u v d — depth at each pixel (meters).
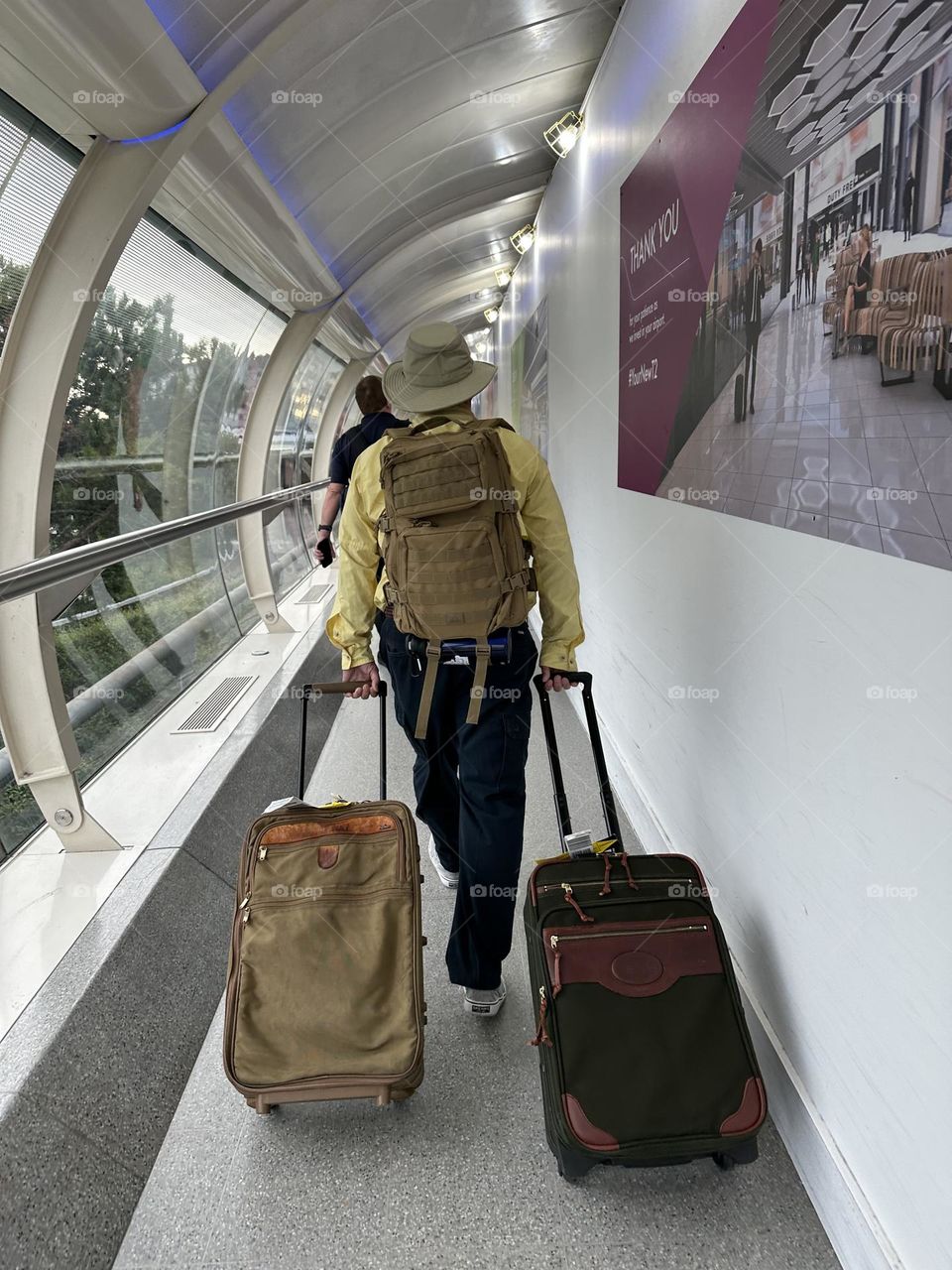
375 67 2.74
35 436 1.92
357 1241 1.36
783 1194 1.41
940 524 0.88
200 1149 1.55
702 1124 1.32
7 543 1.93
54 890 1.94
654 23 2.28
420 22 2.54
